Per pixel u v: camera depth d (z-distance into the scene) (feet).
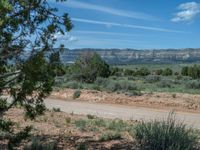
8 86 24.89
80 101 90.53
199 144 31.60
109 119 54.95
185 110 77.77
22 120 45.14
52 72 23.90
